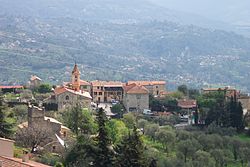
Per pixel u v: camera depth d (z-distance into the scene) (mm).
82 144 126125
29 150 167125
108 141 122062
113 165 116688
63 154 153000
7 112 192625
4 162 107938
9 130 170875
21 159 120250
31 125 197125
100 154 120312
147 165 115812
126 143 115938
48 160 151375
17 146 166875
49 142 182625
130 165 113438
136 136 119062
